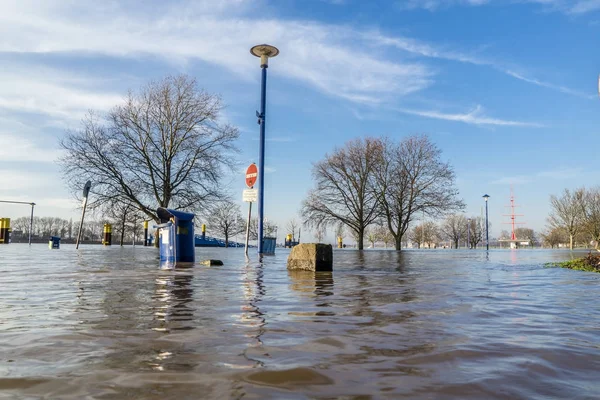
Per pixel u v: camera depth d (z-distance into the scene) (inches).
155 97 1083.3
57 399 69.6
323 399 70.9
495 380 82.0
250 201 568.7
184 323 133.5
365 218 1544.0
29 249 935.7
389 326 132.3
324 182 1551.4
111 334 117.3
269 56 707.4
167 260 449.7
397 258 741.3
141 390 73.9
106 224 1520.7
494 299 199.2
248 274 330.6
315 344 108.2
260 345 106.4
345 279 303.0
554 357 98.2
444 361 94.3
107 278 282.5
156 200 1088.2
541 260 669.9
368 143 1496.1
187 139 1083.3
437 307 172.6
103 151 1031.6
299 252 398.3
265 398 71.0
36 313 149.6
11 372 83.4
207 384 77.3
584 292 229.1
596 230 2039.9
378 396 72.8
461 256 868.0
